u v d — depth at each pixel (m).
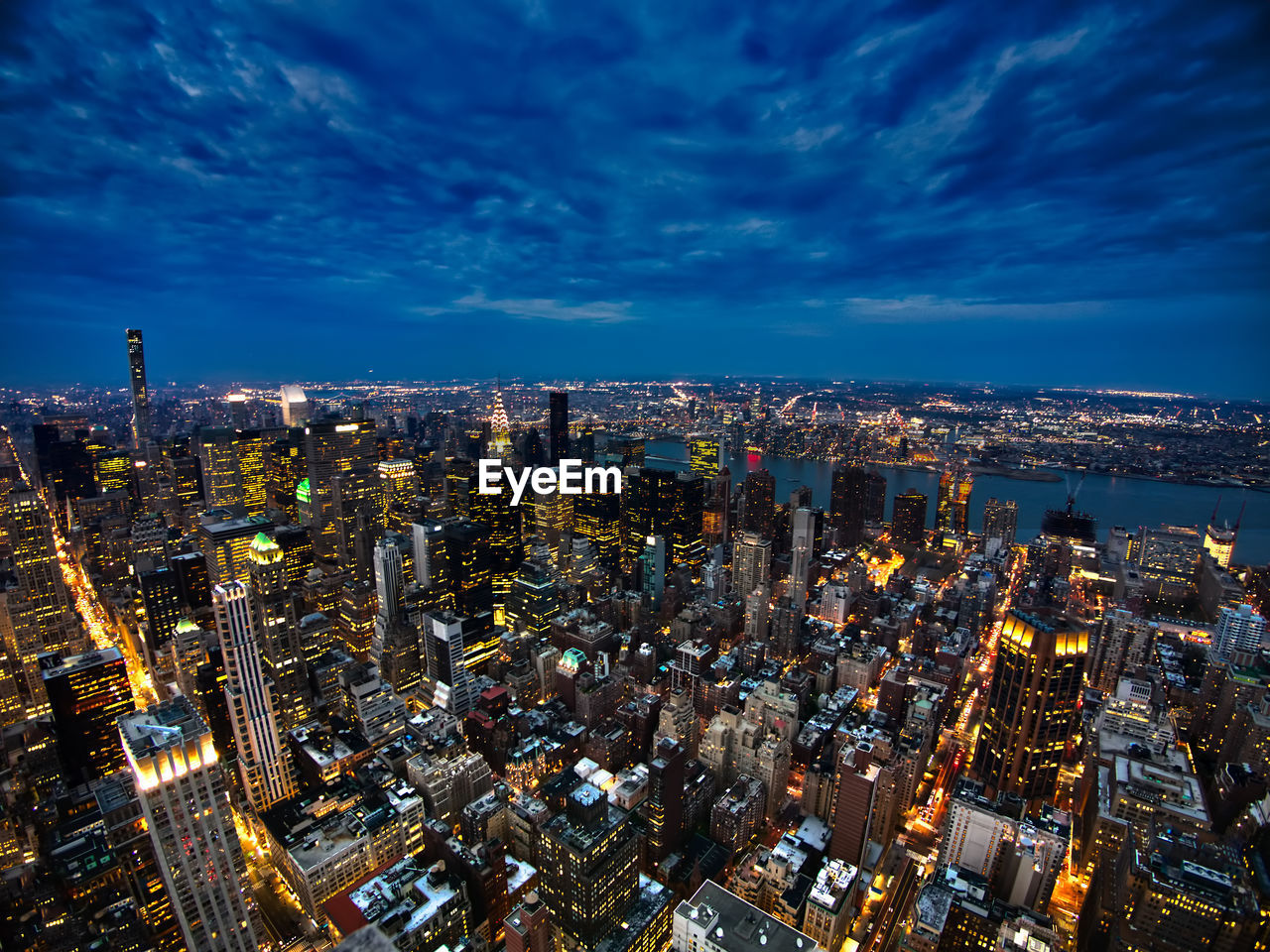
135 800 152.38
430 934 137.00
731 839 183.50
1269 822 150.88
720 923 107.69
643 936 149.25
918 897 145.62
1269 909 125.25
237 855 128.88
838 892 149.25
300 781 197.50
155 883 149.62
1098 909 146.62
